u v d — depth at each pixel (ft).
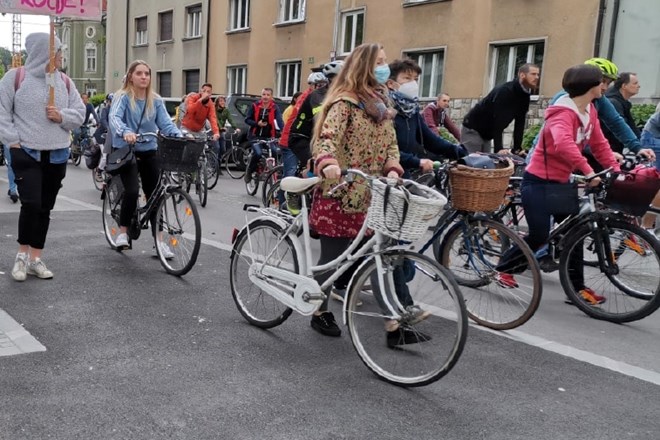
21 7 16.98
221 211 30.86
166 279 17.51
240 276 14.47
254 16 76.23
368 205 12.31
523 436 9.73
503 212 17.92
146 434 9.33
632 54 42.22
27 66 15.83
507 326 14.49
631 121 23.35
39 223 16.61
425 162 14.38
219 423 9.74
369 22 60.80
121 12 105.70
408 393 11.04
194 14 89.20
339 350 12.87
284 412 10.18
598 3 43.50
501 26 49.55
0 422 9.47
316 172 11.92
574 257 16.06
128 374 11.32
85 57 156.15
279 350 12.77
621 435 9.89
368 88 12.23
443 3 53.72
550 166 15.33
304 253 13.01
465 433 9.75
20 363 11.54
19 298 15.17
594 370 12.41
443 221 15.35
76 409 9.96
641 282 15.29
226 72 81.92
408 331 12.01
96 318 14.12
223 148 47.42
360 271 11.87
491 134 24.39
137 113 18.65
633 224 15.11
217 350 12.63
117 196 19.72
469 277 15.28
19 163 15.92
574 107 15.21
